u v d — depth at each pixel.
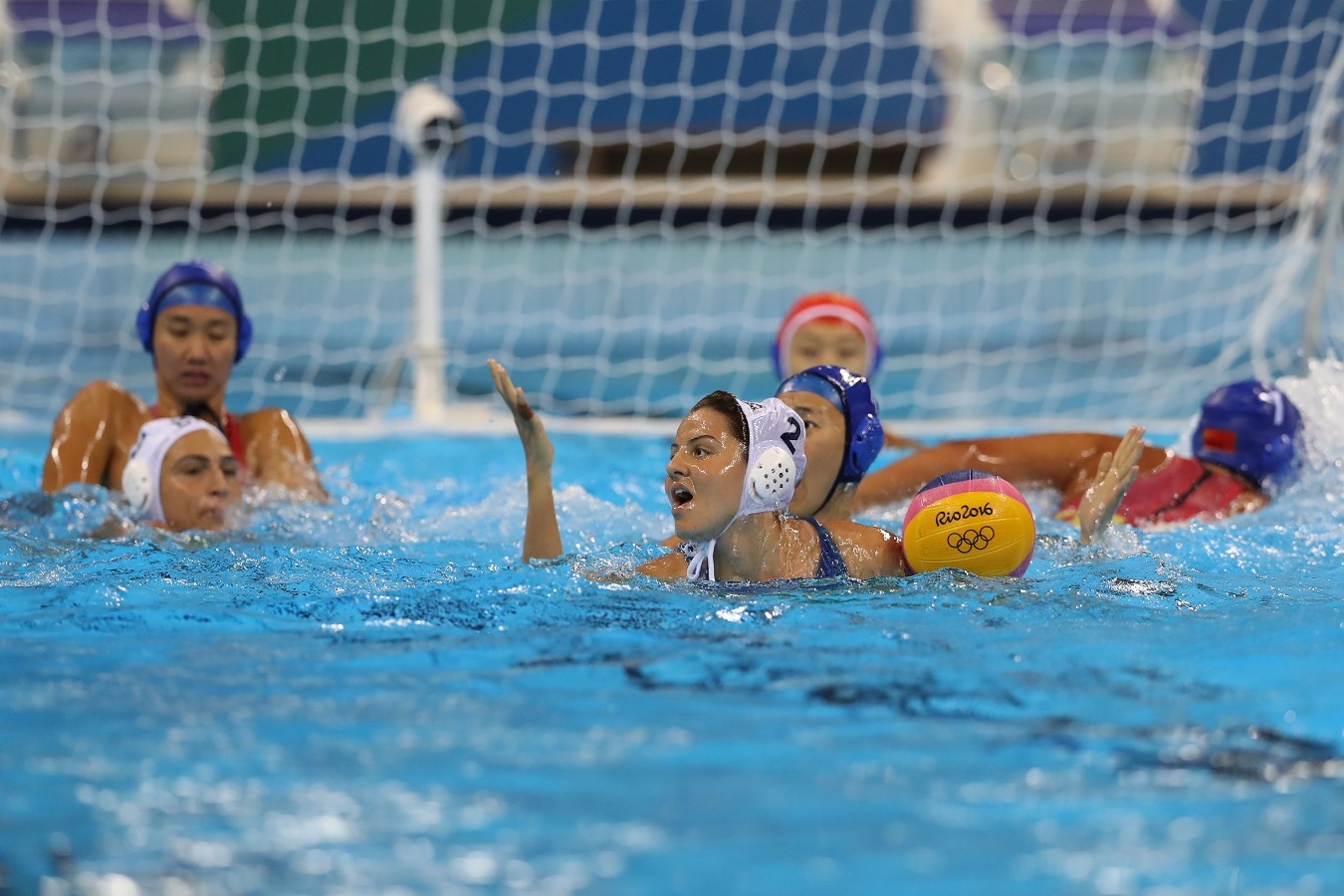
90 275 35.00
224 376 16.67
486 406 29.09
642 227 36.69
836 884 5.79
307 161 36.34
